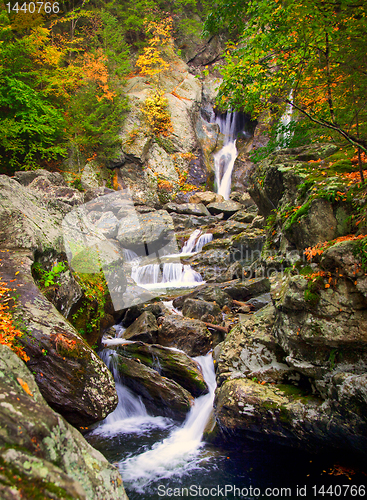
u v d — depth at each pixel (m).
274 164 5.30
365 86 3.12
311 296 2.96
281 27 3.83
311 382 3.29
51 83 11.64
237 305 6.82
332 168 4.30
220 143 19.06
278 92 4.26
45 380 2.29
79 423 2.46
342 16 2.86
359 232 3.05
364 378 2.63
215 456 3.52
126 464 3.41
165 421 4.41
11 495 0.94
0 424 1.15
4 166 10.37
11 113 10.09
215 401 3.90
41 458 1.18
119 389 4.69
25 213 3.26
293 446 3.25
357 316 2.77
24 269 2.72
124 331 5.83
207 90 20.03
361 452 2.82
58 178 7.91
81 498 1.09
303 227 3.63
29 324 2.36
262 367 3.79
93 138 14.02
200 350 5.15
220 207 14.38
